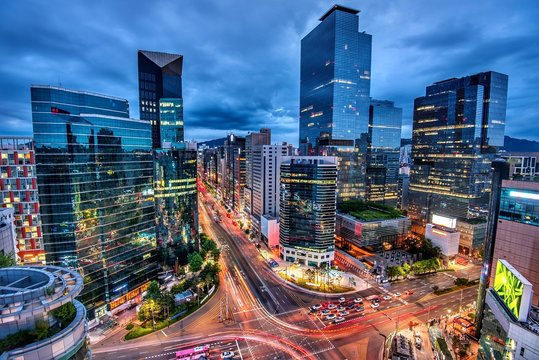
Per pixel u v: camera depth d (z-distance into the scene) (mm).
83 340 43875
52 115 96188
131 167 121000
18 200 118938
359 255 180625
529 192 86000
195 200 161875
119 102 132375
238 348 92000
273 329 102750
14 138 120438
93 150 105625
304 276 147750
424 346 95188
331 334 100000
